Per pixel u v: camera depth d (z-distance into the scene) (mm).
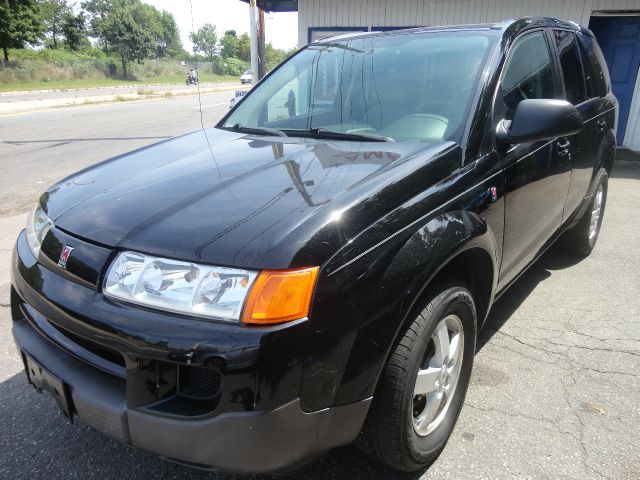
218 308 1551
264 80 3432
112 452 2305
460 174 2223
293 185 1934
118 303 1656
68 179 2426
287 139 2689
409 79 2801
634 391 2676
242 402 1521
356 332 1673
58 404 1910
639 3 8461
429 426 2164
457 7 9367
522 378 2795
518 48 2936
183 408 1604
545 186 2959
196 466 1635
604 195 4512
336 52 3240
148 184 2096
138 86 39625
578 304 3654
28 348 1980
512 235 2637
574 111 2402
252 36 10539
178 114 18750
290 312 1548
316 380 1615
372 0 9727
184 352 1524
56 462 2248
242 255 1573
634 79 9211
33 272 1937
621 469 2156
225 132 2998
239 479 2139
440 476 2143
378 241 1769
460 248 2020
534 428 2412
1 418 2523
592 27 9297
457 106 2523
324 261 1617
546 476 2127
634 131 9422
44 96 29516
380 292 1727
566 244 4387
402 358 1848
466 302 2176
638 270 4242
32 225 2189
